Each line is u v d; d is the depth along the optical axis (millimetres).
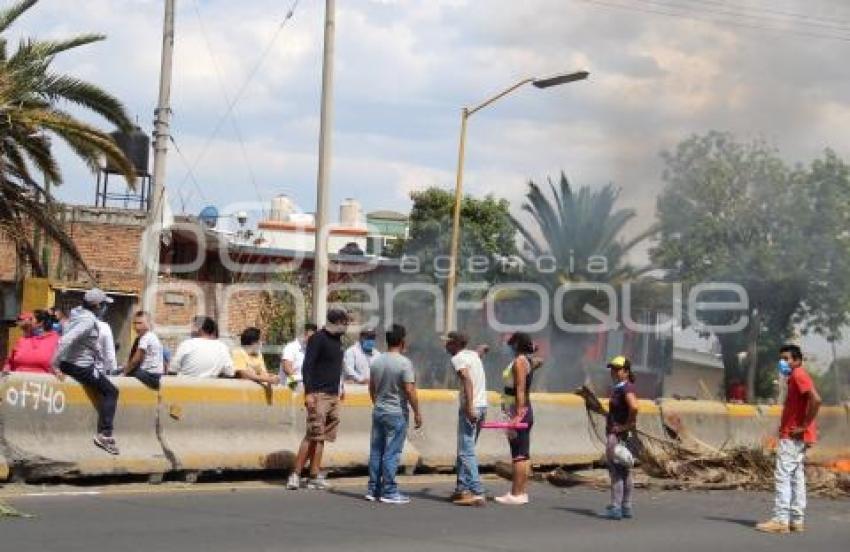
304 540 9477
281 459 13844
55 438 11961
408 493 13352
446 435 16141
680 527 11594
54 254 32156
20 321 13078
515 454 12977
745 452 16500
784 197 42781
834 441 22719
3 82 20797
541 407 17703
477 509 12172
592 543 10203
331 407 12953
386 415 12180
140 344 12883
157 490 12156
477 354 12953
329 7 19859
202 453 13070
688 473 16141
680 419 19109
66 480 12203
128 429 12609
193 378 13312
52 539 8836
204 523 10070
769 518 12695
